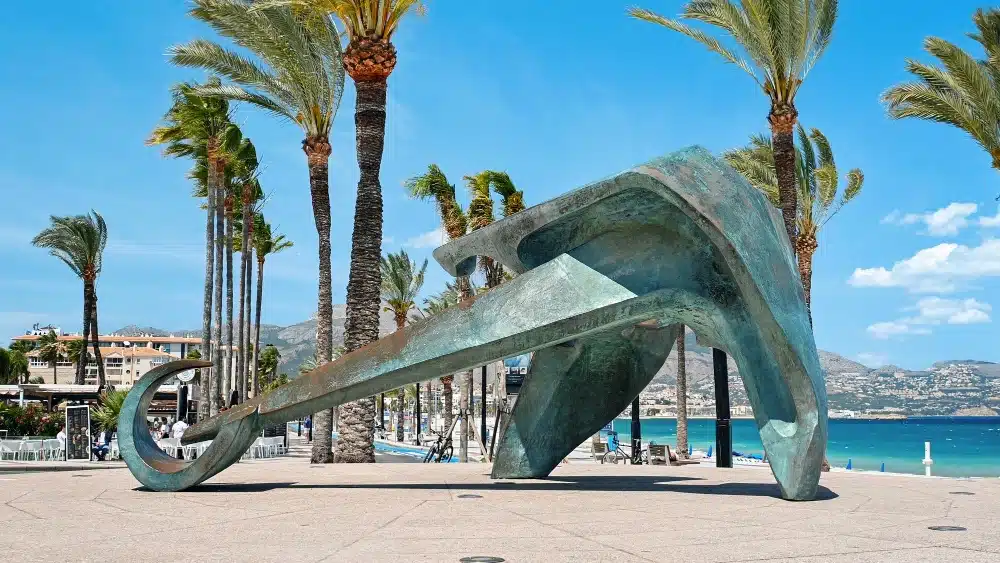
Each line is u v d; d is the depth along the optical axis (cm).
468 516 640
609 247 842
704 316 826
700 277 812
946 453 6888
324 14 2002
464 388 2862
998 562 439
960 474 3912
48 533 555
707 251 807
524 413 1005
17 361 7844
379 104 1867
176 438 2173
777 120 2133
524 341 820
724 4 2027
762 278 748
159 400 4078
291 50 2117
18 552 474
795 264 846
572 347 966
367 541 513
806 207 2725
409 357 833
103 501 761
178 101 3153
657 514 652
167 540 521
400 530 563
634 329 946
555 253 897
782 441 770
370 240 1838
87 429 2320
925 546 493
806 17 2023
